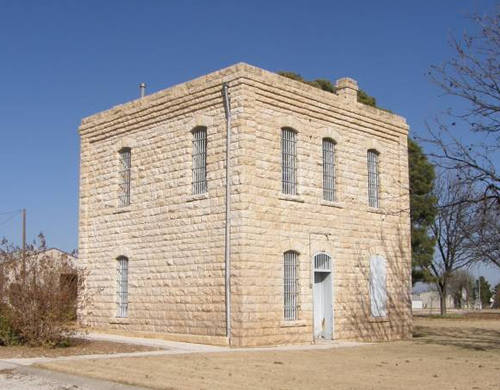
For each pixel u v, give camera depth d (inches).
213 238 893.2
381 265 1069.1
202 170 935.7
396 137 1141.7
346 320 994.7
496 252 1213.1
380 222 1079.6
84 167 1138.0
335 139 1013.2
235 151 873.5
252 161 874.1
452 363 687.7
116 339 930.7
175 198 959.6
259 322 853.2
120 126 1074.7
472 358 745.6
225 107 897.5
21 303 804.6
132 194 1035.3
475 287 3735.2
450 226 1876.2
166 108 992.2
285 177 932.6
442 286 2044.8
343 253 1002.1
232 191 868.6
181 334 913.5
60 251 955.3
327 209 981.8
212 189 903.1
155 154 1003.9
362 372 603.2
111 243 1064.8
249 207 860.6
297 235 925.8
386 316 1067.3
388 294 1078.4
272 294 876.0
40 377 587.8
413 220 1776.6
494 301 3791.8
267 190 890.1
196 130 949.8
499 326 1488.7
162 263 967.0
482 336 1173.1
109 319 1046.4
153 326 967.6
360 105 1070.4
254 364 647.1
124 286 1043.9
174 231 954.1
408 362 694.5
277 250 892.0
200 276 904.3
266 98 908.0
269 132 906.1
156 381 537.3
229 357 704.4
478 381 550.3
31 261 829.8
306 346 877.8
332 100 1014.4
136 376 562.9
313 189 961.5
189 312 912.9
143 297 991.0
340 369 623.2
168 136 985.5
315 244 951.0
